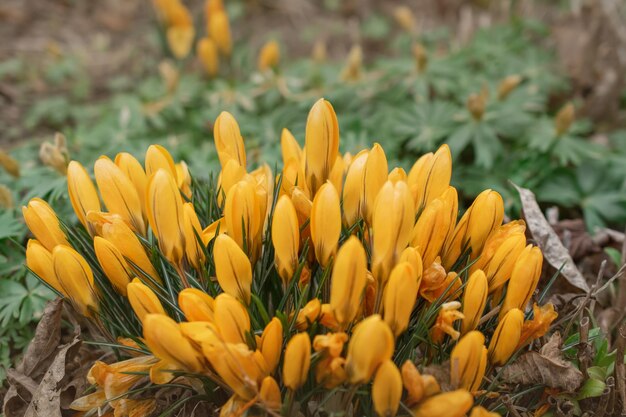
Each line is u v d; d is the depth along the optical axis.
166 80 0.75
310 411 0.38
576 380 0.39
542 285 0.49
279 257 0.37
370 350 0.33
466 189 0.60
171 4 0.81
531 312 0.41
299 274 0.37
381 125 0.66
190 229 0.38
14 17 0.97
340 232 0.39
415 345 0.38
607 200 0.60
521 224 0.39
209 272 0.40
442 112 0.65
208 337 0.34
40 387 0.42
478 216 0.38
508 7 0.93
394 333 0.35
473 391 0.37
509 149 0.66
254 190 0.37
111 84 0.85
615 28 0.75
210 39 0.81
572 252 0.54
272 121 0.68
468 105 0.62
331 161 0.40
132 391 0.39
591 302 0.47
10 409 0.44
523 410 0.40
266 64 0.75
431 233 0.37
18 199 0.54
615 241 0.56
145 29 0.99
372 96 0.72
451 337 0.39
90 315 0.39
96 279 0.40
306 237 0.39
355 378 0.34
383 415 0.35
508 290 0.38
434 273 0.37
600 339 0.44
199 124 0.72
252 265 0.39
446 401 0.34
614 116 0.72
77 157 0.61
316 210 0.36
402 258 0.35
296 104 0.72
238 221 0.37
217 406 0.40
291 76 0.77
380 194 0.35
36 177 0.55
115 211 0.39
